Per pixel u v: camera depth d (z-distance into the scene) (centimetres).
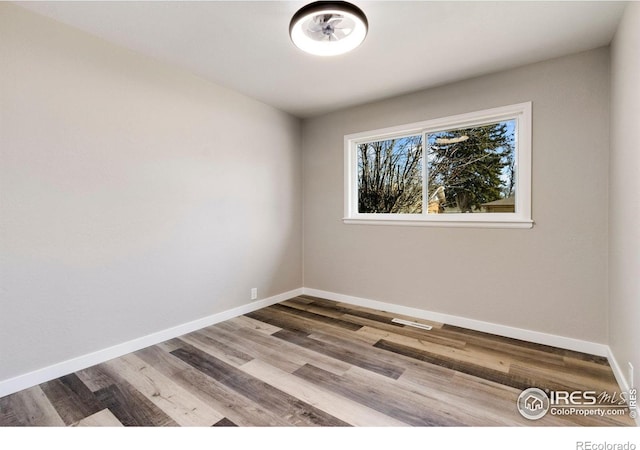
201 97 291
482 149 294
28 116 193
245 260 338
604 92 232
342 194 378
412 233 326
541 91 255
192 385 198
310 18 185
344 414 170
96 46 222
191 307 287
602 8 187
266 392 191
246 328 295
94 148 222
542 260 258
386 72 275
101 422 163
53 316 205
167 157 266
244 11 194
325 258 397
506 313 274
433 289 313
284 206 388
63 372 209
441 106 304
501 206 285
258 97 338
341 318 322
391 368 220
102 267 228
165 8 190
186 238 282
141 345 251
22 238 192
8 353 187
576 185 243
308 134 409
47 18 200
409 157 341
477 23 204
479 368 219
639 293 158
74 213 213
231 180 321
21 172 191
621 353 195
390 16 196
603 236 234
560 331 251
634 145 167
